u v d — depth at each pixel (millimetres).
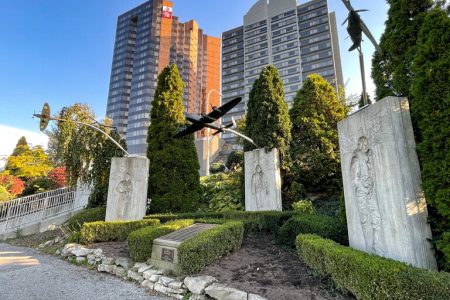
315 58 54094
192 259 4039
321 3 56500
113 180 7707
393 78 4266
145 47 65250
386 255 3332
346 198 4320
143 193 7762
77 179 10055
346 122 4449
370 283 2639
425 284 2326
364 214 3822
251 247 5406
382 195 3484
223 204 10383
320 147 9914
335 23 56125
